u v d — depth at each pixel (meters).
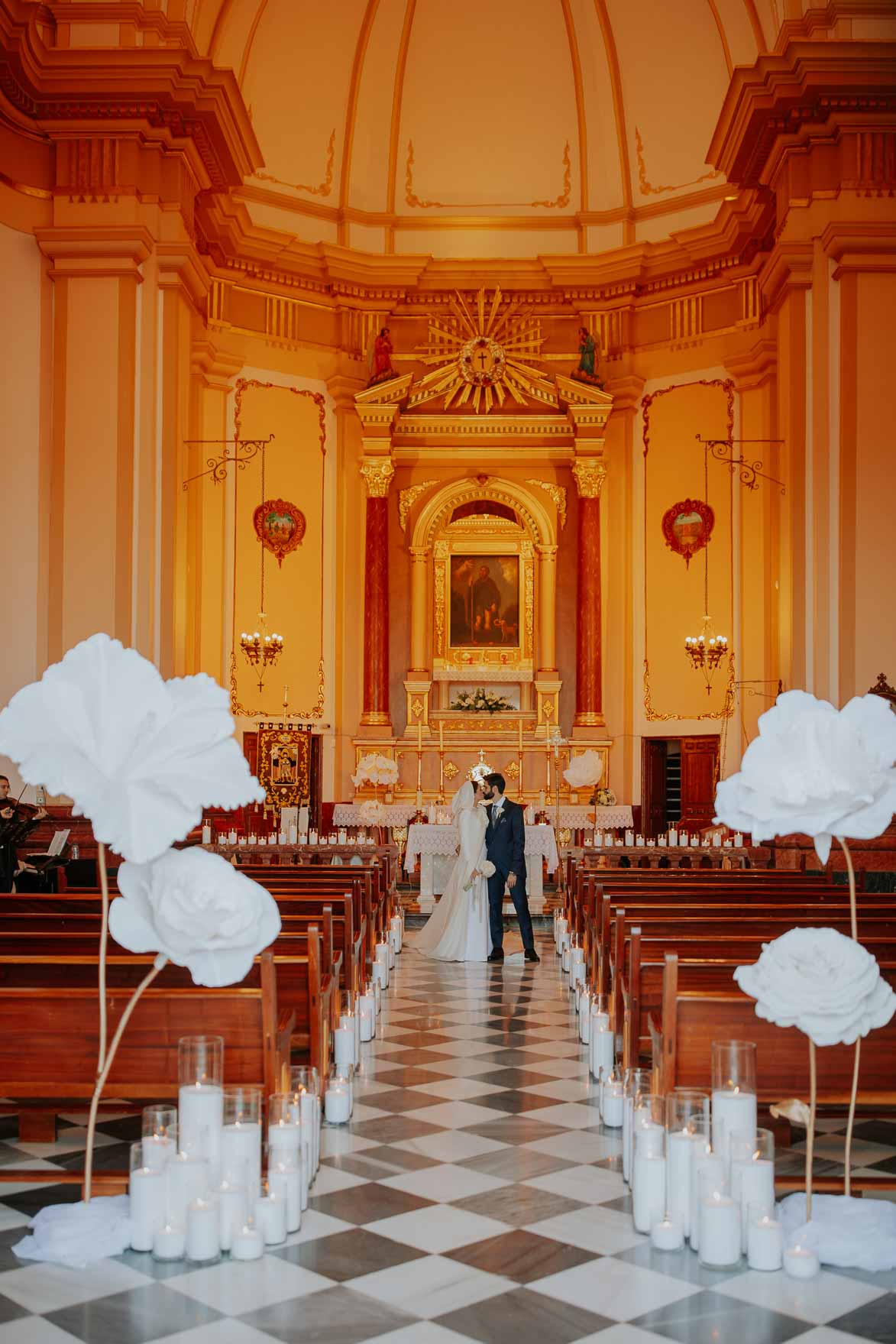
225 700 3.55
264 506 18.52
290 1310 3.66
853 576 12.83
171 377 13.70
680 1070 4.61
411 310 19.67
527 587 19.33
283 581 18.62
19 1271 3.95
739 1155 4.07
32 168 13.31
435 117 19.81
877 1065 4.61
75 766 3.46
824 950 3.83
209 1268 4.00
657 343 19.00
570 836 17.78
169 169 13.73
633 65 19.03
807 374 13.38
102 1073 4.20
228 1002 4.61
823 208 13.32
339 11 18.67
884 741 3.91
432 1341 3.47
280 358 18.81
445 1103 6.20
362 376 19.34
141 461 13.47
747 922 6.42
